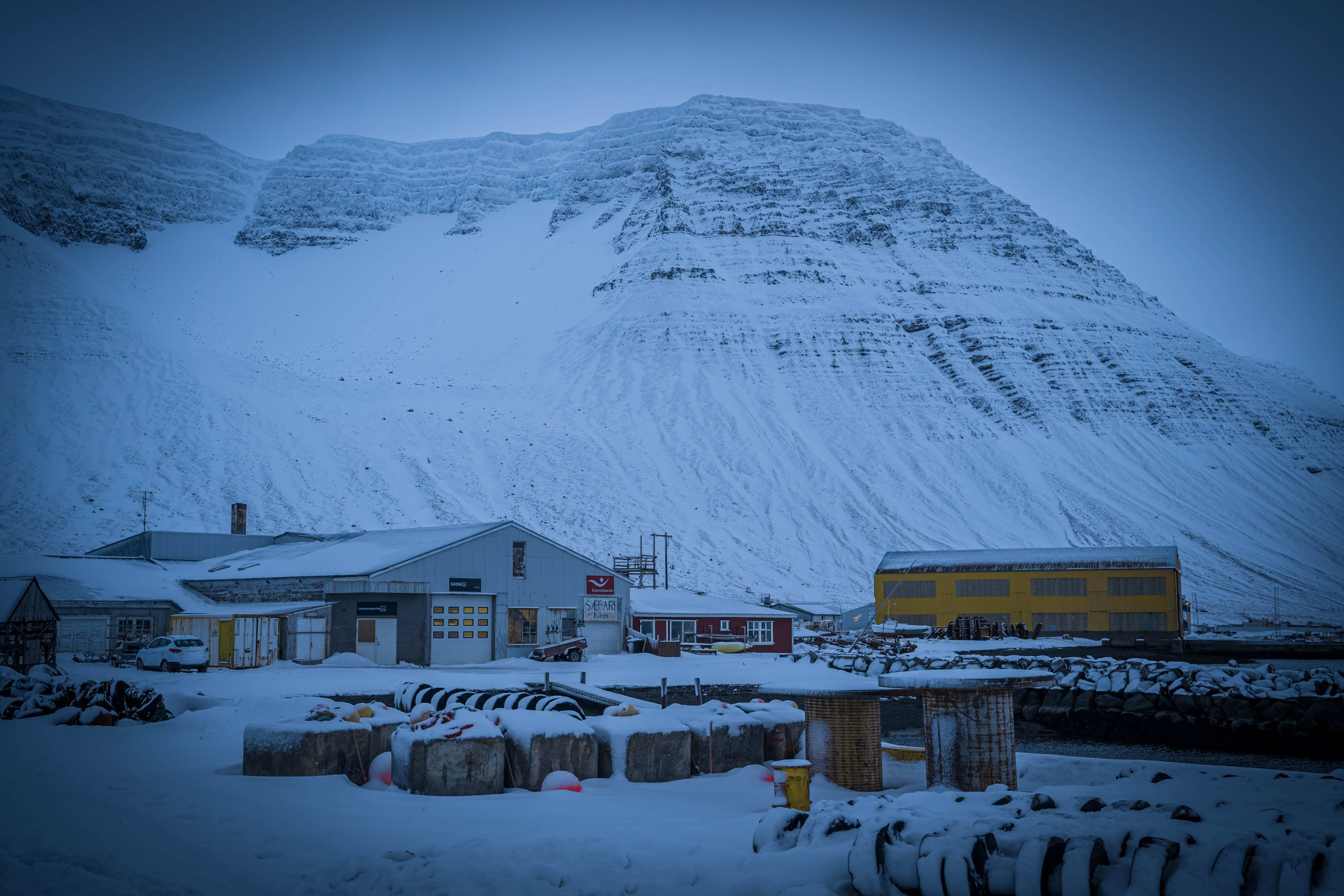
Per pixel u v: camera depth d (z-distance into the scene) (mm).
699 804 14195
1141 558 81875
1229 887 8117
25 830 11625
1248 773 14875
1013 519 139000
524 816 12820
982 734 13914
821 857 10109
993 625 77562
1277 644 66375
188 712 21688
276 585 46281
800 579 115625
